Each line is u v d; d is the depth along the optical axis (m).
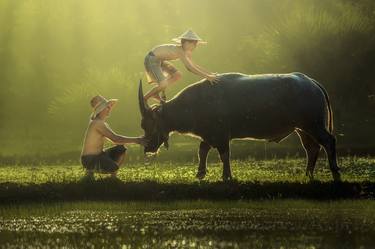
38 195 14.23
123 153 14.96
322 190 14.06
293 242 10.33
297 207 13.34
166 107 15.31
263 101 15.05
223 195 14.08
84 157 14.79
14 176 16.66
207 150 15.60
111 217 12.62
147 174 16.53
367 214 12.55
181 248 10.08
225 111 15.11
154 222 12.07
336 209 13.09
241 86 15.19
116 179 14.48
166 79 15.23
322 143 15.10
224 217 12.42
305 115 15.03
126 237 10.91
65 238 10.95
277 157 23.34
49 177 15.59
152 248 10.12
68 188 14.34
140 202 13.95
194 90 15.34
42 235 11.19
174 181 14.58
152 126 15.25
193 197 14.09
